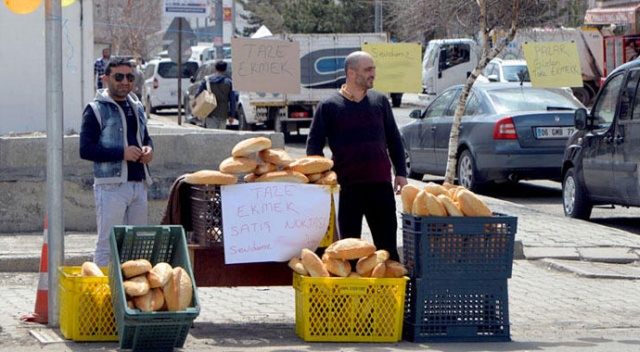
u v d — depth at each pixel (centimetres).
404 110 4509
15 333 878
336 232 914
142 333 789
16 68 1964
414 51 1216
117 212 918
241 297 1067
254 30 7188
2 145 1348
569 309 1034
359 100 939
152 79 4259
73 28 2039
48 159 888
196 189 894
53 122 887
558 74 1337
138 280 793
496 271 874
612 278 1186
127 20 4434
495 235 871
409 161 2116
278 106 3131
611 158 1507
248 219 876
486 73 3594
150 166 1364
